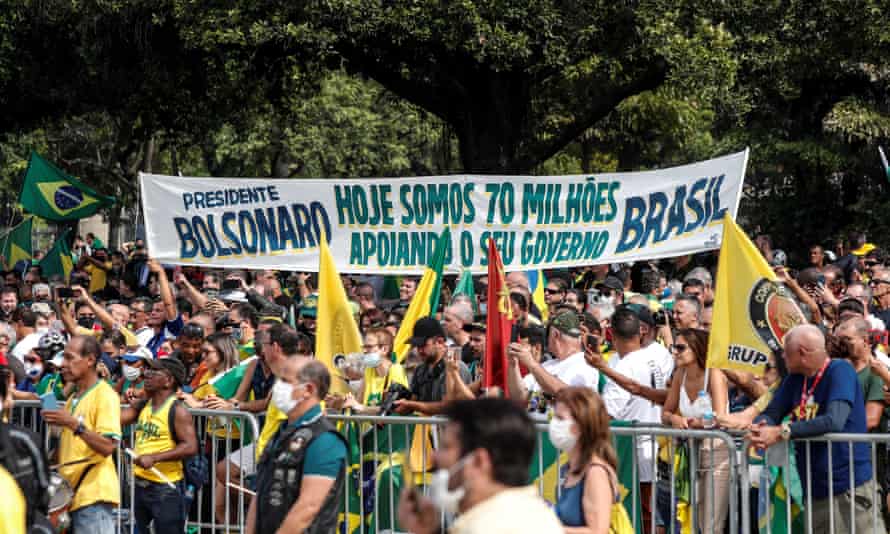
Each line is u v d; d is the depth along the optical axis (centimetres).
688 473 927
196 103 2642
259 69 2525
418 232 1553
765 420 880
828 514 869
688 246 1452
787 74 2338
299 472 755
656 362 1031
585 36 2147
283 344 969
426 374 1035
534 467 940
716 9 2225
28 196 2244
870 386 938
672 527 902
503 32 2112
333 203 1580
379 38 2266
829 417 838
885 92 3139
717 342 948
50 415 906
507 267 1524
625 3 2175
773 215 3353
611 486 671
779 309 941
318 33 2170
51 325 1489
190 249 1623
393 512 991
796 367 857
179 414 985
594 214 1492
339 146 4478
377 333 1099
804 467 875
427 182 1546
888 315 1413
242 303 1312
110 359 1266
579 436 674
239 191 1605
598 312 1298
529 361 942
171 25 2452
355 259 1578
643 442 980
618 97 2408
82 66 2603
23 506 565
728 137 3347
